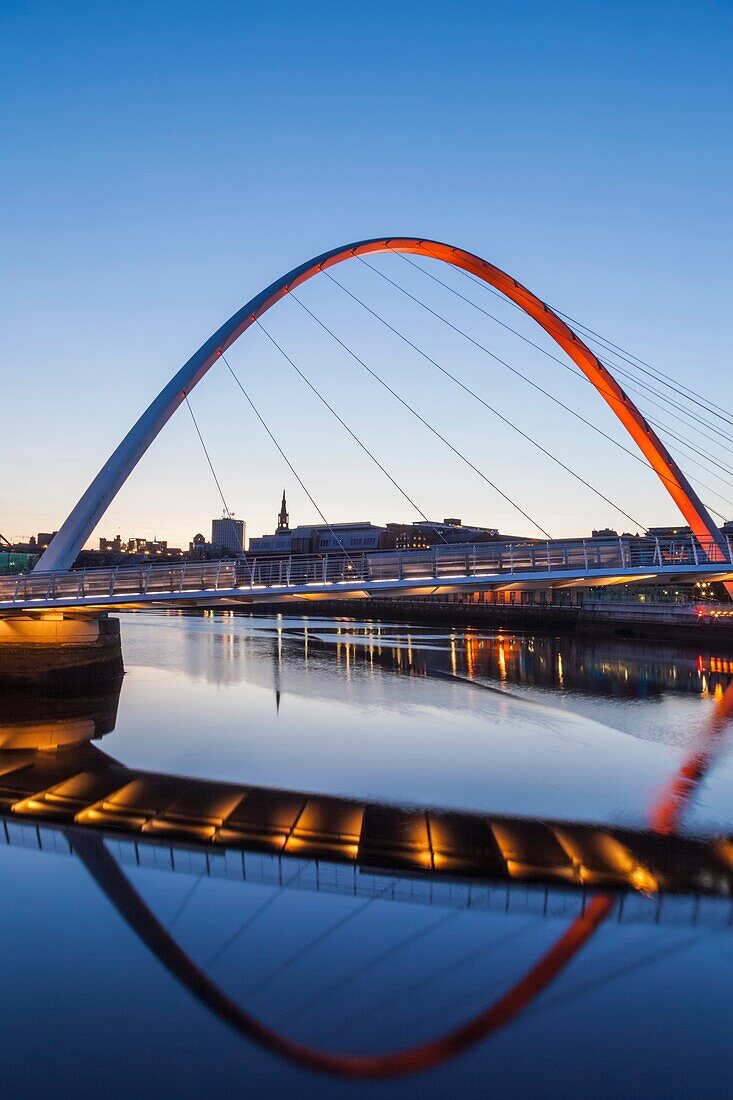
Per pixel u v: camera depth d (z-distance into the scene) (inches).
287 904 405.1
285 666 1625.2
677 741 839.7
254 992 315.0
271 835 518.9
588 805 589.9
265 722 953.5
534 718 987.9
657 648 2064.5
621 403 1561.3
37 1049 275.0
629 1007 305.4
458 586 951.6
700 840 509.4
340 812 571.8
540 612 3031.5
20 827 531.5
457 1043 278.4
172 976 328.2
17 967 335.3
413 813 569.3
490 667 1606.8
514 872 452.4
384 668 1590.8
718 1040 281.7
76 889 423.5
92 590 1043.3
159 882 434.0
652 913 394.3
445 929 375.2
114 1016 297.3
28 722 936.9
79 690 1144.8
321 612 5017.2
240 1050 275.0
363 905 403.5
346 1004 307.1
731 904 405.4
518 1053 275.0
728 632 2097.7
